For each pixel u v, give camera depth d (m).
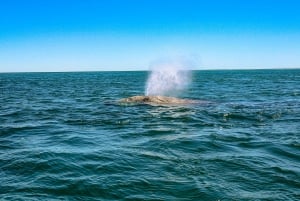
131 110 22.53
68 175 9.09
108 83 76.56
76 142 13.16
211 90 45.06
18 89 54.38
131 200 7.57
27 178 8.92
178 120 18.41
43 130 16.08
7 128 16.67
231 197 7.72
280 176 9.10
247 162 10.31
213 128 16.14
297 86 55.41
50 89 53.69
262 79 91.94
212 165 9.98
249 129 15.98
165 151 11.53
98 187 8.24
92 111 22.84
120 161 10.31
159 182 8.58
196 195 7.83
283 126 16.91
